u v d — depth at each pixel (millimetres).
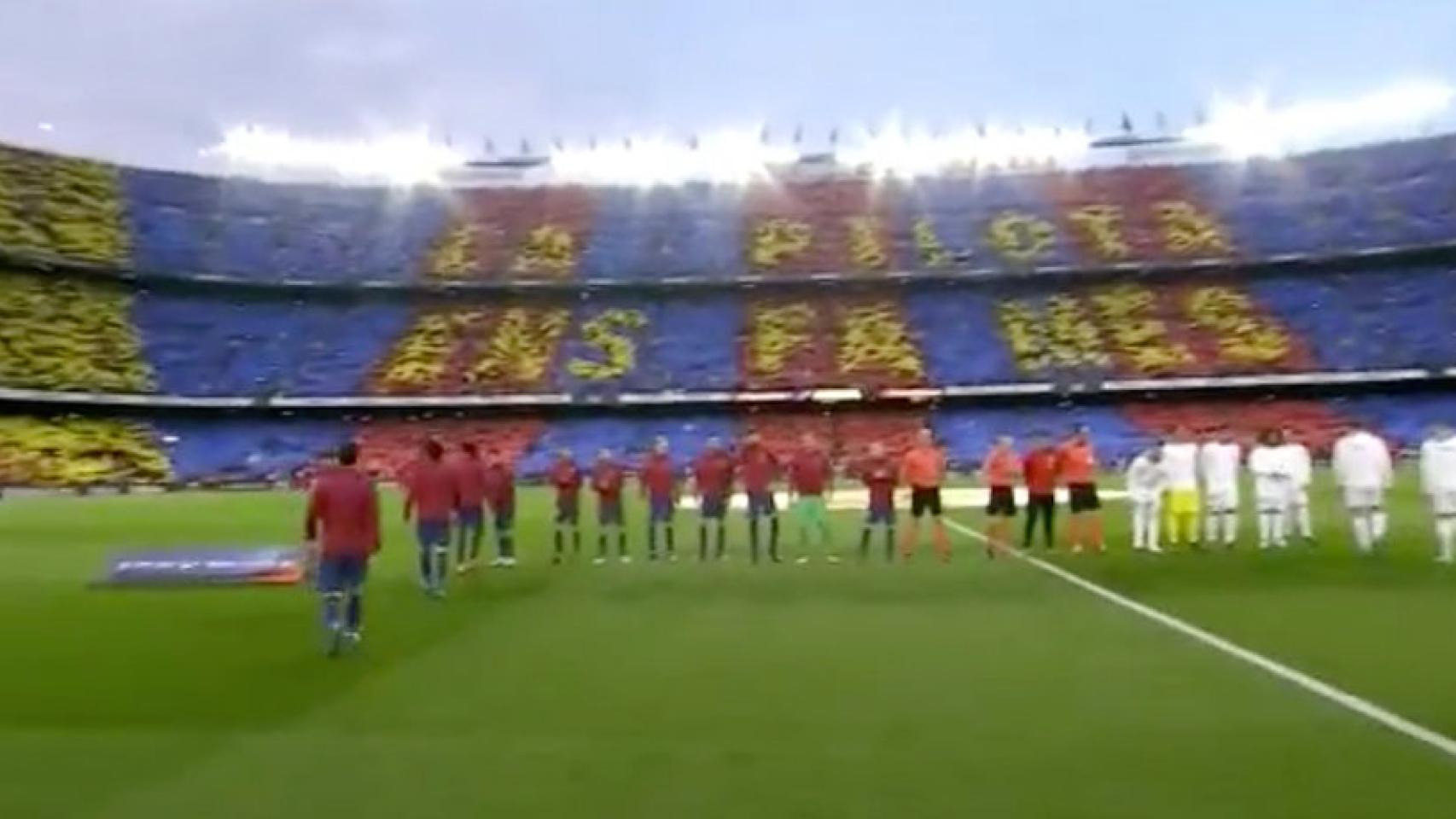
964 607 17922
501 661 14242
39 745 10508
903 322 79250
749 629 16328
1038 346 75625
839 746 10133
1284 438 34000
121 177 82625
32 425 67312
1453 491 22797
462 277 82062
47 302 74000
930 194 88125
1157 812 8297
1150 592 19219
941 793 8797
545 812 8508
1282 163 84312
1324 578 20547
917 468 25359
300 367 76125
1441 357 68625
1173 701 11562
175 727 11125
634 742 10359
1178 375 71625
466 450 23453
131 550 30078
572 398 74500
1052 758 9672
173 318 77375
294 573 22641
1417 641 14531
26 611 18938
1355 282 76188
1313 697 11641
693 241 85188
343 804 8766
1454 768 9195
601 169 89688
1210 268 78438
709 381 75125
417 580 22828
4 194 76062
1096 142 87750
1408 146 81125
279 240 83562
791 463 30766
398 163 87812
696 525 35469
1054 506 28234
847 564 24594
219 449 70688
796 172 90375
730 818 8328
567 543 30141
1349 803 8398
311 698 12328
